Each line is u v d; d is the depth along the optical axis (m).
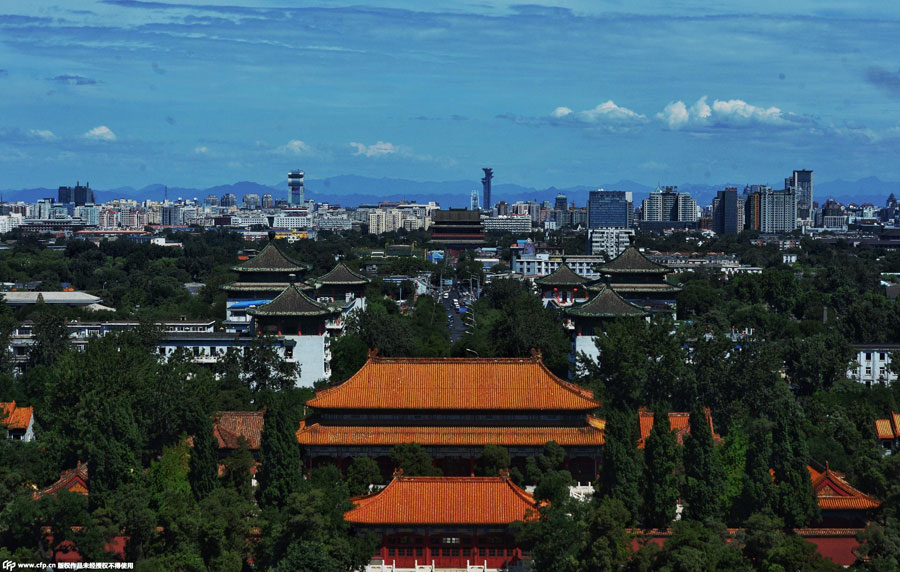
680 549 122.75
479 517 134.00
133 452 144.62
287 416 144.75
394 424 163.75
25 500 127.31
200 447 144.50
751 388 196.75
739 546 128.75
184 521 128.25
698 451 143.25
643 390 199.00
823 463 171.00
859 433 185.62
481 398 163.50
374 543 134.75
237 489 147.00
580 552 125.12
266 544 130.88
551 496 140.75
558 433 162.88
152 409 168.62
